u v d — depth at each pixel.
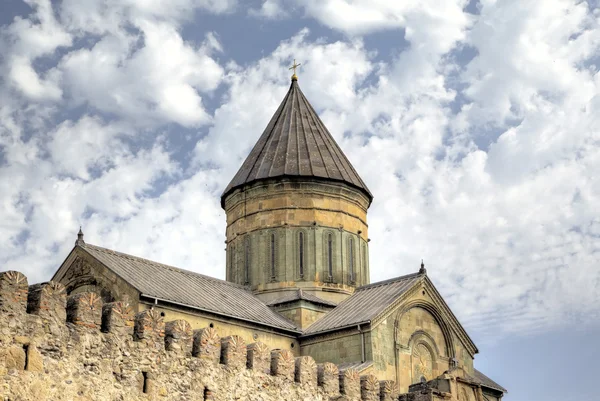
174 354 29.52
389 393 37.28
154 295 39.88
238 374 31.47
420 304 47.38
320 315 47.88
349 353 44.25
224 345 31.55
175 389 29.19
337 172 51.78
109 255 43.06
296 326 46.81
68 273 42.56
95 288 41.25
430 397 38.22
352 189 52.09
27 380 25.08
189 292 43.41
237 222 51.94
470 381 40.78
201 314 41.81
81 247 42.31
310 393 33.94
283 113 55.38
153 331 29.09
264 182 51.16
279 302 47.91
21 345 25.19
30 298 26.11
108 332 27.73
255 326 44.19
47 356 25.77
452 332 48.47
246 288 49.59
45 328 25.94
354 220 51.94
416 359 46.16
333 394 34.84
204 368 30.34
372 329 44.03
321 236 50.34
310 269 49.56
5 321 24.94
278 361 33.12
